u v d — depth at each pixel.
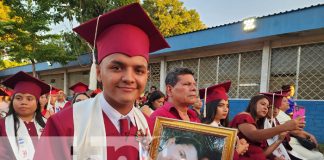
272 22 7.61
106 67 1.32
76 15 11.41
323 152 5.84
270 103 4.07
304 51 7.70
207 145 1.73
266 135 2.94
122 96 1.31
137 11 1.40
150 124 1.69
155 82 12.33
